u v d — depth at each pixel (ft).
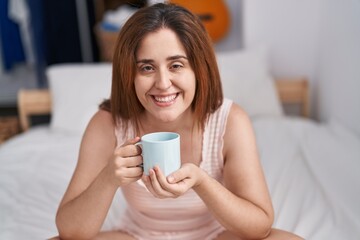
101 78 7.02
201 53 2.61
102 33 8.34
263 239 2.77
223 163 3.11
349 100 6.24
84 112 6.68
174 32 2.50
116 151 2.38
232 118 3.04
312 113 8.08
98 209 2.62
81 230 2.72
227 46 8.61
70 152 5.94
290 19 7.62
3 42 10.40
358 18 5.78
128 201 3.20
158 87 2.53
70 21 9.94
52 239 2.81
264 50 7.41
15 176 5.16
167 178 2.24
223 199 2.55
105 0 10.59
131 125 3.06
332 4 6.84
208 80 2.81
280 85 7.55
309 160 5.28
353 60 6.04
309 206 3.99
